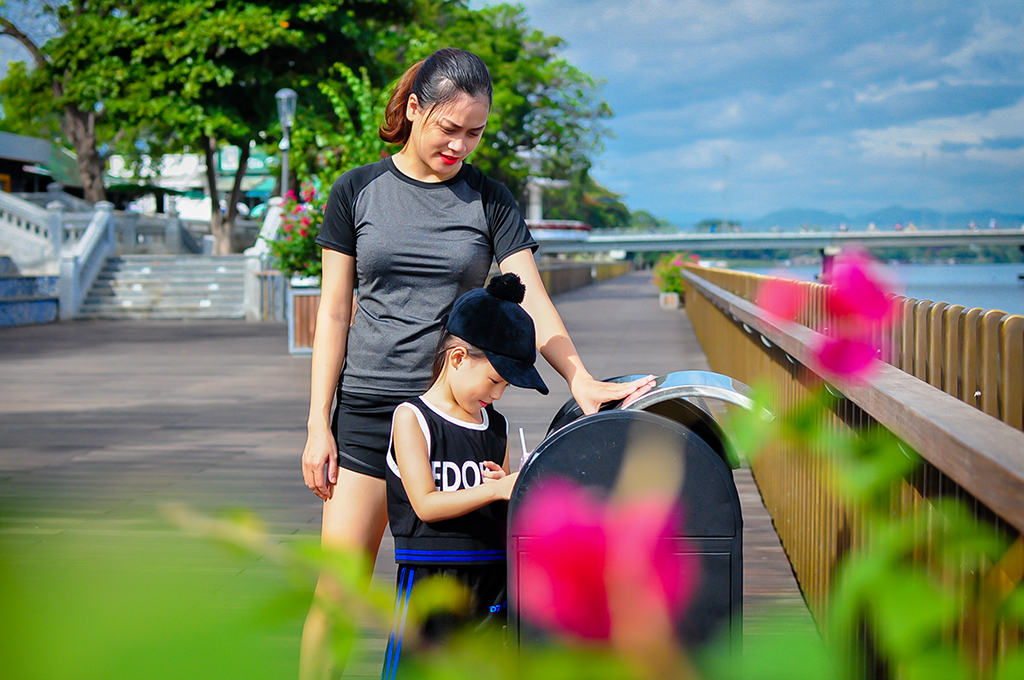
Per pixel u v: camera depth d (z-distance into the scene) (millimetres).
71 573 476
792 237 58562
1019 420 1329
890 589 456
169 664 350
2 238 20844
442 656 601
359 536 2043
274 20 22109
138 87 22891
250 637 365
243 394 8531
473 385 1811
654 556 1498
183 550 690
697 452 1493
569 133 36562
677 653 846
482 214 2059
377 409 2021
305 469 2029
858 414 2215
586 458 1505
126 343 13891
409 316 2021
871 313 760
